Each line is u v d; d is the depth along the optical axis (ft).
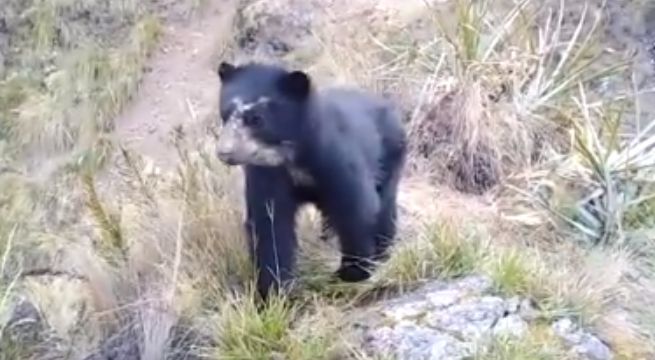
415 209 31.71
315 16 39.29
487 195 33.60
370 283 27.68
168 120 37.29
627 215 32.01
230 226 29.43
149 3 41.73
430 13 38.81
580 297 27.30
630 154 32.99
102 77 38.86
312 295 27.53
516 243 30.81
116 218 30.66
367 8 39.45
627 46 38.42
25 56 40.06
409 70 36.45
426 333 25.94
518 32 37.45
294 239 27.12
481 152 34.06
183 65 39.52
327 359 25.81
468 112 34.37
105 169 34.96
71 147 36.78
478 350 25.25
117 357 27.96
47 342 28.86
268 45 38.99
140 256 29.63
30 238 31.73
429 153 34.50
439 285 27.68
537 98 35.42
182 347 27.30
